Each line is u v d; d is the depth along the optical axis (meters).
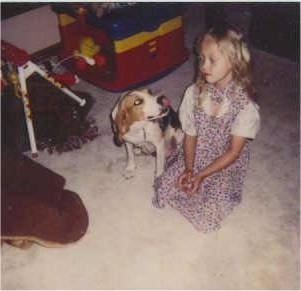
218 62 1.51
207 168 1.73
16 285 1.72
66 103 2.34
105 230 1.90
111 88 2.56
